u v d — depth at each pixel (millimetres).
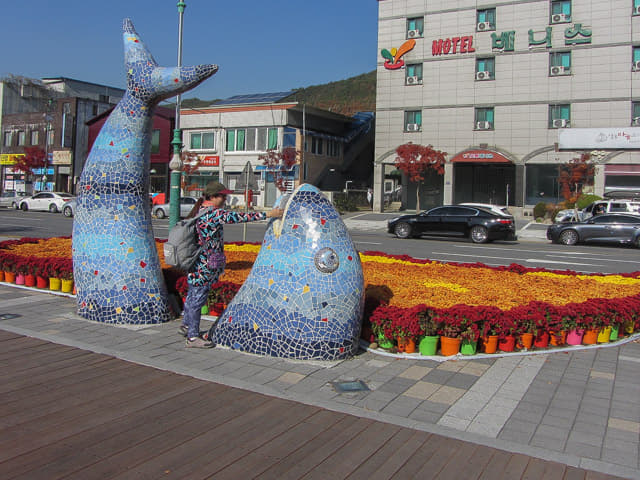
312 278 5547
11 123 53438
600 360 6020
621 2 32750
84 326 6652
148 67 6582
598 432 4133
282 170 37062
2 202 39625
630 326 7098
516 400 4738
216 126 40594
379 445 3824
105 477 3295
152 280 6930
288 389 4812
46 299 8148
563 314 6379
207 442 3787
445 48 36938
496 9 35625
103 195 6852
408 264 10617
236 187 39875
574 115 34062
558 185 35812
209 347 5895
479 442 3916
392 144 38844
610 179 33469
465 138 36719
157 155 42719
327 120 42906
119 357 5539
